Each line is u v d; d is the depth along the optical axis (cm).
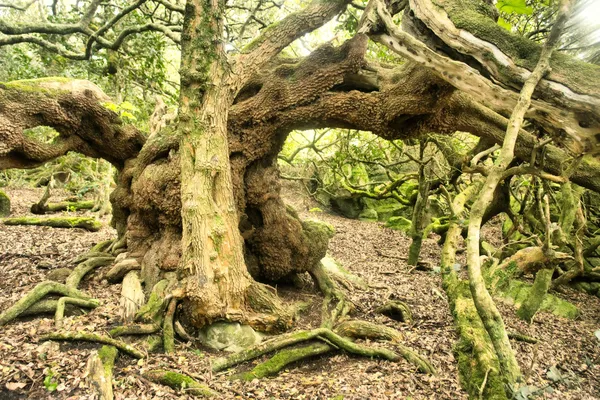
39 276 599
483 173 388
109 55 971
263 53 484
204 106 455
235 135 587
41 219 1005
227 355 448
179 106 462
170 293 489
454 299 473
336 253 1045
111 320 478
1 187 1673
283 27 488
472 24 383
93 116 626
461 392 370
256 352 445
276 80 572
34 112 557
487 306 263
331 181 1677
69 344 414
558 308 699
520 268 482
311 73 554
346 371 426
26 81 564
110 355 395
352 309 616
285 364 432
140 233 634
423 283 796
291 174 1741
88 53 878
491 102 389
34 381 346
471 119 545
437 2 408
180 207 563
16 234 876
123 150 674
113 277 587
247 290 490
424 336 519
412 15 418
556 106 354
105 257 638
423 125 542
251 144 587
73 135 631
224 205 468
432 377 407
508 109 384
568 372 451
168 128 633
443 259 544
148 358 420
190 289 448
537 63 325
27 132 1207
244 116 581
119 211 696
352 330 511
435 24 398
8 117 532
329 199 1775
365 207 1738
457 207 610
